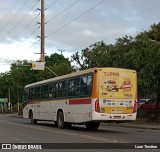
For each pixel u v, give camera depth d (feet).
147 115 130.62
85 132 75.87
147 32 136.98
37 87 104.06
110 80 74.90
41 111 100.12
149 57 109.40
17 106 286.87
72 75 82.74
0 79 295.89
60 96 87.92
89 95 74.95
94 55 153.38
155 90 113.39
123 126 103.71
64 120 85.05
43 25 173.68
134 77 77.15
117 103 74.95
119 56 125.59
